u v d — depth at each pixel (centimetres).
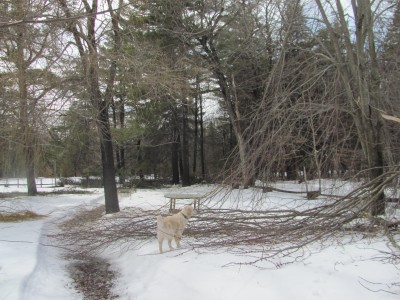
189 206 871
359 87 988
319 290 508
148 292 652
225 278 601
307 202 1027
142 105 1848
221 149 4675
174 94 1306
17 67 1087
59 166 2794
